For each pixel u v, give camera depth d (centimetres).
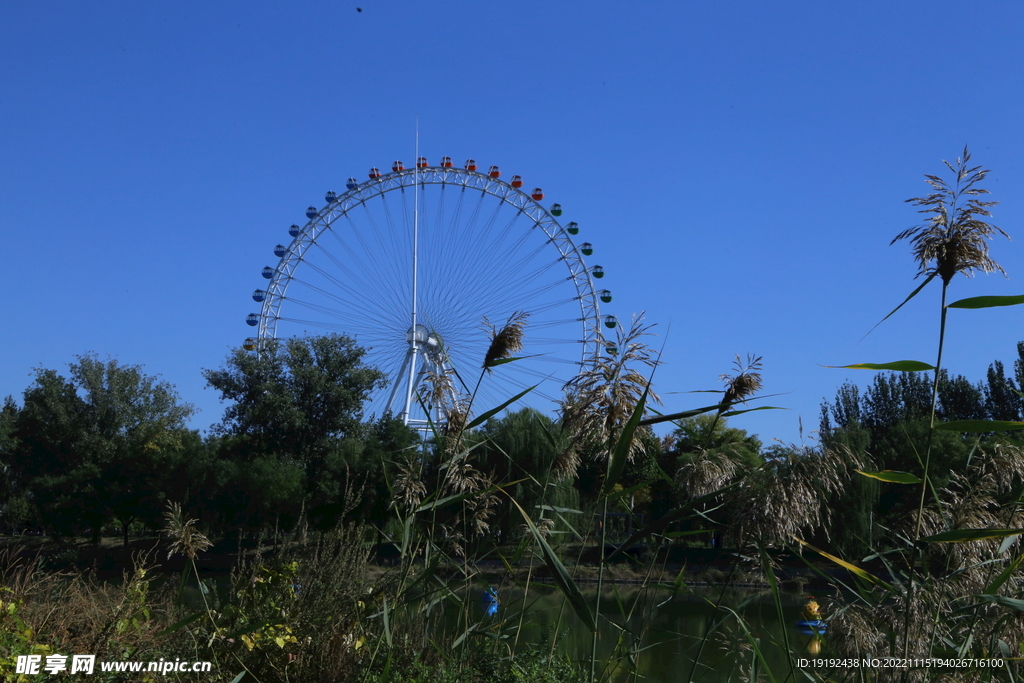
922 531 470
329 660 614
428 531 660
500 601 680
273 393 5656
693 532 452
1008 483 489
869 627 472
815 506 381
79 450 7200
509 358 590
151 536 5538
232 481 4678
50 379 7412
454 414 647
